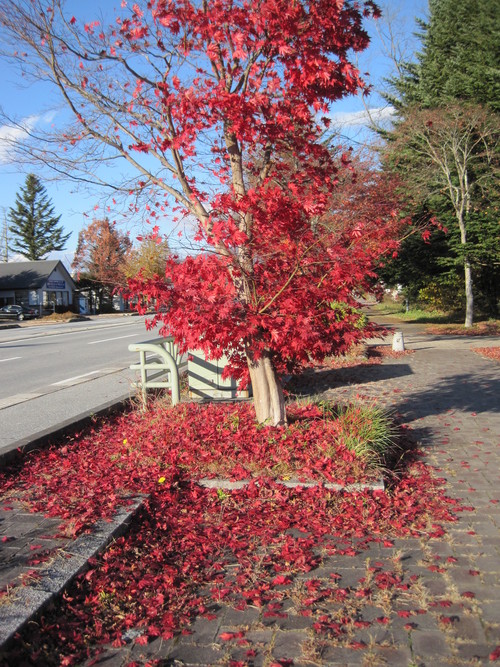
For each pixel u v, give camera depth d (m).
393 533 4.20
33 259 74.38
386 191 15.24
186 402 7.65
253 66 5.15
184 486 4.95
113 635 2.97
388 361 14.57
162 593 3.36
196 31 5.05
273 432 5.66
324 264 5.17
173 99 5.21
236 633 2.97
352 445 5.34
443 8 29.03
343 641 2.91
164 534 4.16
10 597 3.03
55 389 10.64
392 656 2.78
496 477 5.44
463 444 6.63
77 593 3.30
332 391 10.31
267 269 5.24
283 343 5.35
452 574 3.57
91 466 5.41
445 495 4.97
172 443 5.72
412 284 31.70
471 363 13.90
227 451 5.41
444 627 3.00
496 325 25.31
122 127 5.79
